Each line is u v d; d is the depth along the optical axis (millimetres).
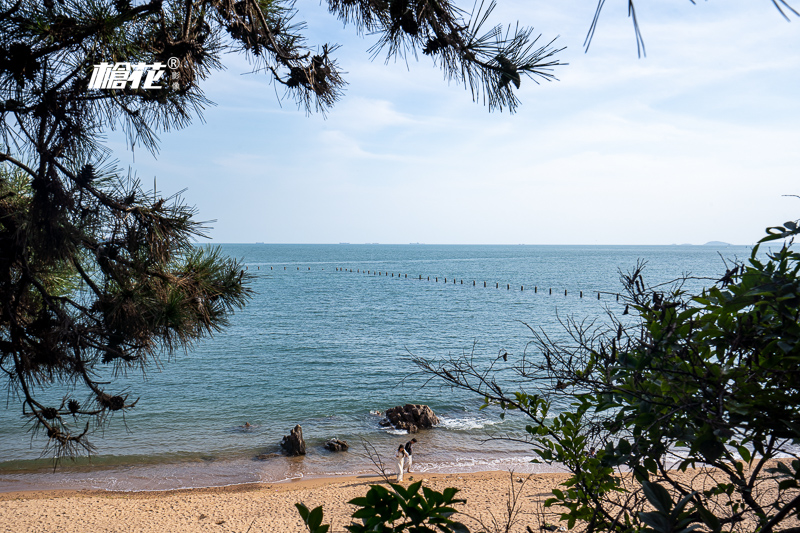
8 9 2588
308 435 22719
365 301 77000
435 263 186125
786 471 1578
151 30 3121
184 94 3287
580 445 2168
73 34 2650
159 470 19062
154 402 27484
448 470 18234
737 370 1628
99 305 3189
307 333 49719
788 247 1582
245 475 18625
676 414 1849
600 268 152750
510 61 2461
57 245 2893
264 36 3324
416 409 23609
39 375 3408
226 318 3633
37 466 19125
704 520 1347
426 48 2680
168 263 3387
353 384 31125
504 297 80812
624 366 1890
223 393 29484
